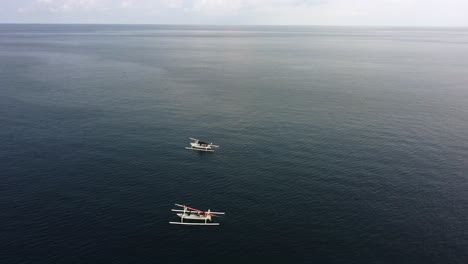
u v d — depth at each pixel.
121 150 108.06
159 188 86.62
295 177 91.88
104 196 82.56
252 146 112.00
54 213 75.69
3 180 88.69
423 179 90.06
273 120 135.88
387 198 81.81
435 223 72.94
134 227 71.88
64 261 62.34
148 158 103.06
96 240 67.81
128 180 90.19
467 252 64.88
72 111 143.00
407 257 63.84
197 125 130.50
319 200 81.25
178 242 67.81
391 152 106.00
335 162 100.00
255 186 87.69
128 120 134.50
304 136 119.50
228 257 64.19
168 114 142.50
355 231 70.69
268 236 69.56
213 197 82.94
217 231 71.00
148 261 62.91
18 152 104.75
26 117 134.50
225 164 99.69
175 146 111.94
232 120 136.00
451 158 101.56
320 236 69.38
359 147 109.88
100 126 127.38
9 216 74.31
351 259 63.53
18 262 61.84
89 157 102.81
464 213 76.12
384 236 69.25
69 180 89.50
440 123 130.62
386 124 130.12
